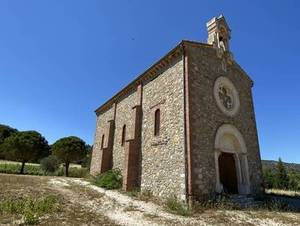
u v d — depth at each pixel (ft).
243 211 36.06
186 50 45.73
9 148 99.60
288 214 36.55
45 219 24.64
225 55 53.88
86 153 111.55
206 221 28.91
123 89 65.77
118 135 65.82
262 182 51.29
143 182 48.57
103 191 49.37
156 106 50.70
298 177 153.48
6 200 32.01
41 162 107.76
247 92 57.62
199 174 38.93
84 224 24.07
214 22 54.75
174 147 42.45
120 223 25.77
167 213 32.22
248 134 52.19
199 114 43.04
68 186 54.19
